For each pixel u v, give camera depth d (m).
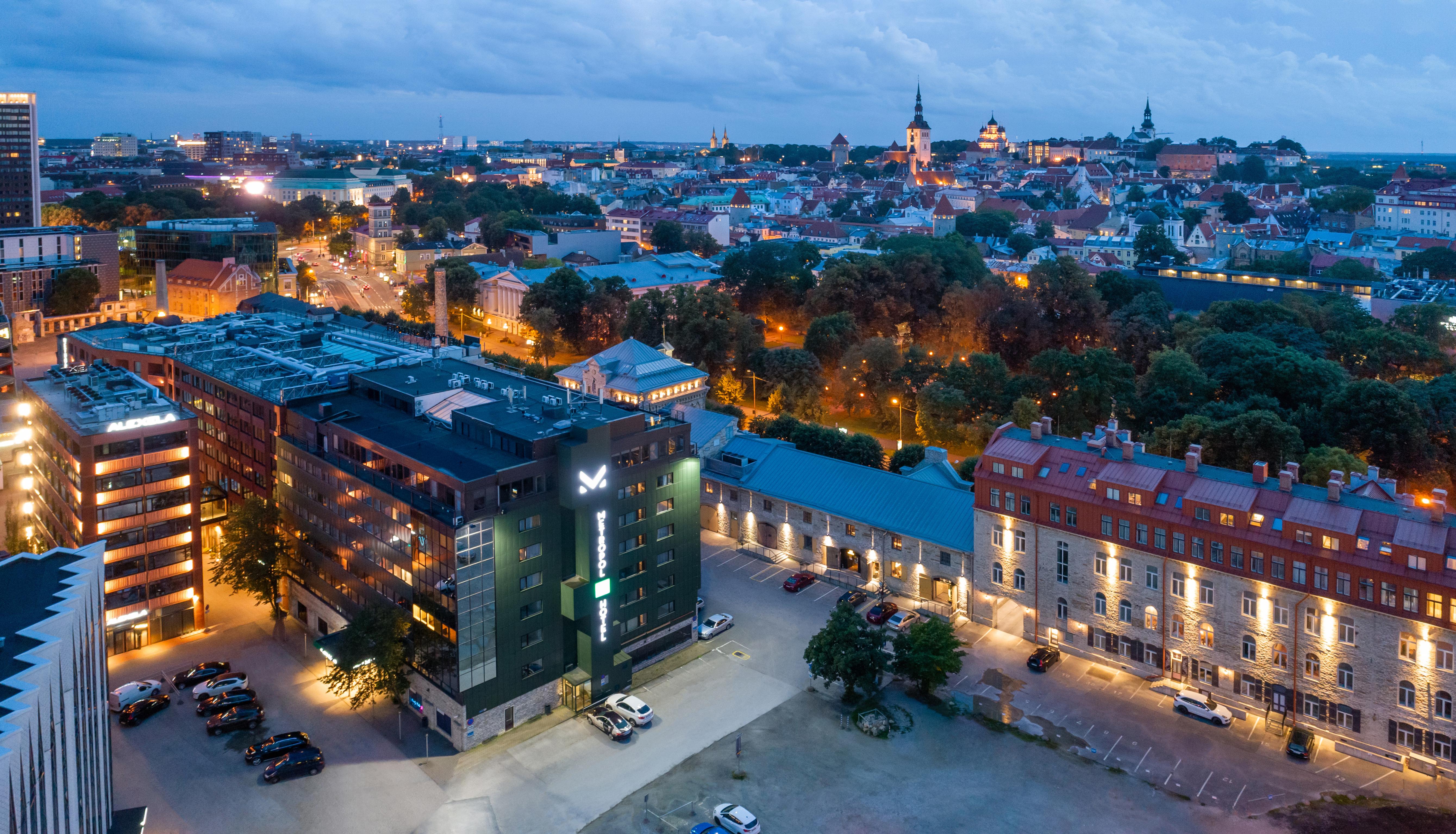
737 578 137.62
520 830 86.44
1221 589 102.44
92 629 79.75
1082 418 195.75
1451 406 184.88
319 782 93.12
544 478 101.94
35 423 135.00
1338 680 95.88
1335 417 177.38
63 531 124.75
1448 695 89.38
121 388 135.50
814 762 95.69
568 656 107.62
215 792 91.50
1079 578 113.12
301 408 125.56
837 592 133.12
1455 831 83.56
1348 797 88.56
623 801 90.12
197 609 123.88
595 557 104.62
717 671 113.56
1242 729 99.62
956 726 101.31
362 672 101.69
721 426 159.25
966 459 159.00
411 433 113.00
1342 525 94.81
